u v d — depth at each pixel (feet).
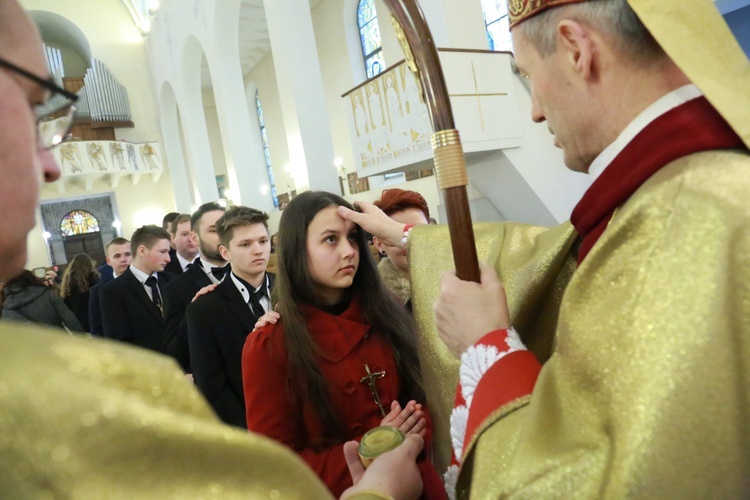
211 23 31.22
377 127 18.40
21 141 1.21
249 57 45.47
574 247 2.89
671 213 1.72
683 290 1.59
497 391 1.95
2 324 1.01
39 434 0.88
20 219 1.20
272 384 3.89
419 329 3.36
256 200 32.35
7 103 1.19
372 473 2.48
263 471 1.10
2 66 1.21
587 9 1.99
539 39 2.15
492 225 3.46
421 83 2.36
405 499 2.42
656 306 1.62
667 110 1.93
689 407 1.48
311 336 3.92
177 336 8.11
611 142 2.10
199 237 9.18
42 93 1.34
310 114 23.17
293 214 4.06
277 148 45.70
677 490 1.44
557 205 17.57
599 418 1.64
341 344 4.00
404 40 2.36
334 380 3.89
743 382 1.52
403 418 3.40
